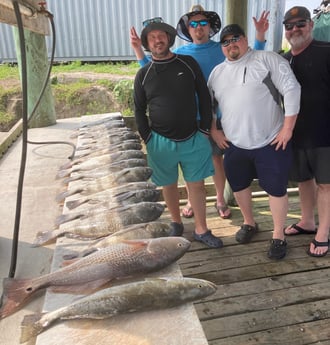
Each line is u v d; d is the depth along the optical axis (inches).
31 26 148.2
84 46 397.4
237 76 104.0
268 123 105.0
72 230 79.3
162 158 112.0
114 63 403.2
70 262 66.4
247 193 123.0
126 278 62.9
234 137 110.0
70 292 60.6
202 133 110.0
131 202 88.1
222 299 102.7
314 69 102.3
